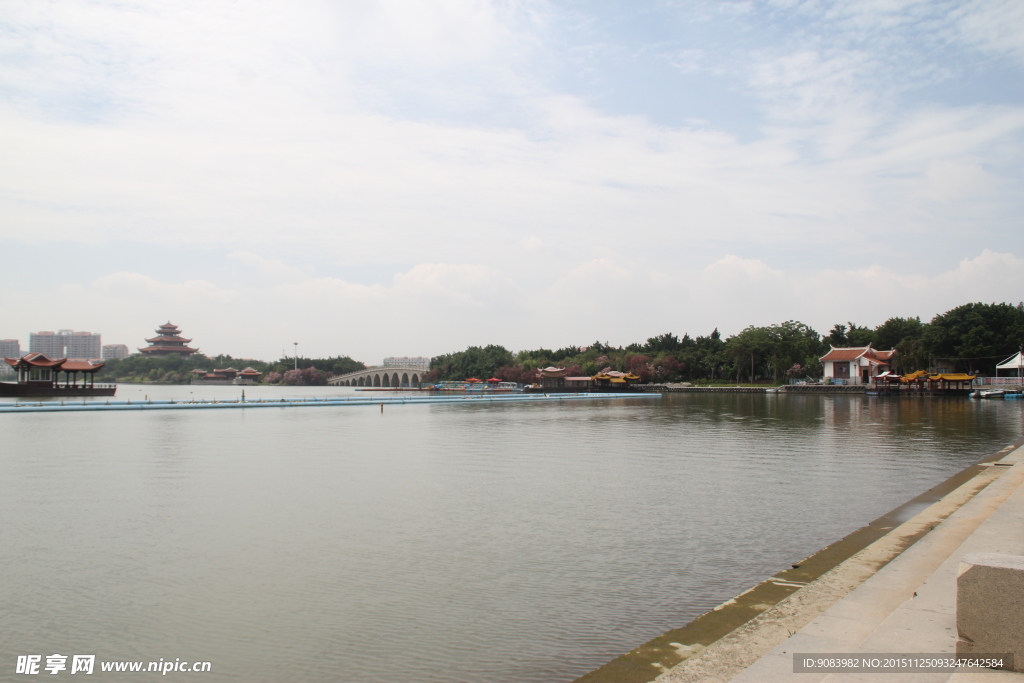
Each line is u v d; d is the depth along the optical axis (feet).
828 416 244.42
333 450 139.54
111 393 449.06
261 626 45.03
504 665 39.19
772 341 553.64
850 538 64.18
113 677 38.01
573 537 67.21
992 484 83.46
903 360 479.41
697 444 151.94
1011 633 25.72
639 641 42.47
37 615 47.03
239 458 125.59
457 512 78.43
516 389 583.17
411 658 40.22
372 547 63.57
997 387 402.31
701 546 63.87
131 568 57.16
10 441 155.22
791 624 39.45
